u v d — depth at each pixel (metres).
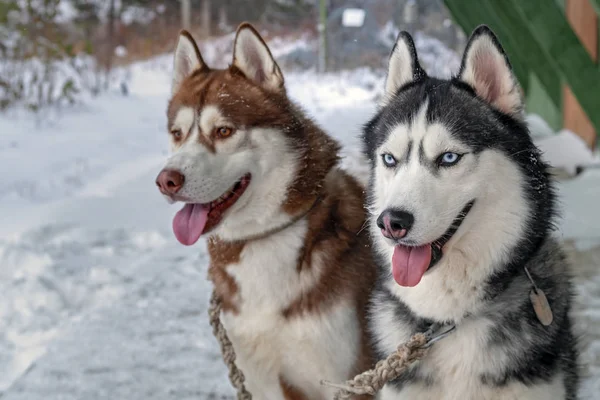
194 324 4.95
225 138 3.29
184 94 3.48
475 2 8.77
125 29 26.70
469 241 2.68
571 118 8.94
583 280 5.07
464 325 2.72
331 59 24.22
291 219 3.29
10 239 7.33
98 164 11.02
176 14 31.17
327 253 3.28
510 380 2.68
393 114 2.85
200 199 3.19
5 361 5.04
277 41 28.00
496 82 2.79
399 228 2.53
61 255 6.83
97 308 5.38
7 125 13.60
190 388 4.05
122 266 6.57
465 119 2.68
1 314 5.69
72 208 8.27
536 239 2.74
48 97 15.45
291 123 3.42
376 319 2.99
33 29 15.45
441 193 2.61
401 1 26.97
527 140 2.78
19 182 9.83
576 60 6.41
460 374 2.73
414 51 3.01
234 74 3.51
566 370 2.83
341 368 3.26
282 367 3.38
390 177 2.77
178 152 3.27
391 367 2.72
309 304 3.22
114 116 15.59
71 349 4.61
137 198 8.69
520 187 2.69
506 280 2.71
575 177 7.68
